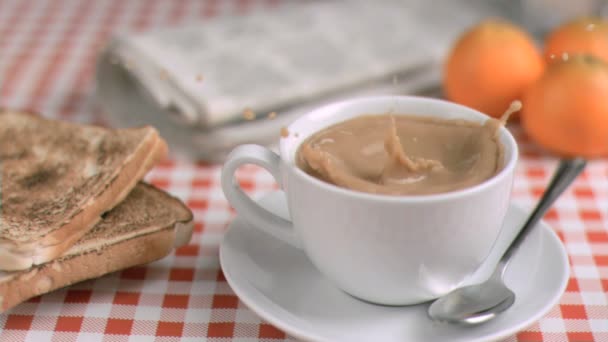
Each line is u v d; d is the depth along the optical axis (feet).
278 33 3.26
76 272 2.46
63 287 2.53
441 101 2.44
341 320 2.35
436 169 2.33
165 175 2.87
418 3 3.46
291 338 2.43
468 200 2.26
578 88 2.83
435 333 2.31
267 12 3.40
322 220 2.31
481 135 2.37
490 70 2.93
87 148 2.67
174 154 2.93
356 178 2.31
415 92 3.10
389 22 3.32
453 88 2.98
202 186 2.84
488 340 2.26
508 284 2.38
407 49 3.16
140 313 2.48
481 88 2.93
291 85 2.99
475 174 2.31
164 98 2.97
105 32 3.63
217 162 2.92
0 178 2.61
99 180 2.55
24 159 2.67
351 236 2.30
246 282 2.38
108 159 2.62
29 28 3.63
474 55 2.94
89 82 3.30
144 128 2.69
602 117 2.82
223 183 2.43
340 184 2.31
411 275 2.32
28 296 2.43
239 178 2.88
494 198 2.29
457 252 2.31
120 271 2.57
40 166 2.64
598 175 2.87
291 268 2.44
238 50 3.17
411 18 3.36
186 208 2.59
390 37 3.23
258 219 2.44
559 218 2.72
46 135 2.72
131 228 2.51
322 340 2.27
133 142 2.65
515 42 2.95
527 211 2.53
